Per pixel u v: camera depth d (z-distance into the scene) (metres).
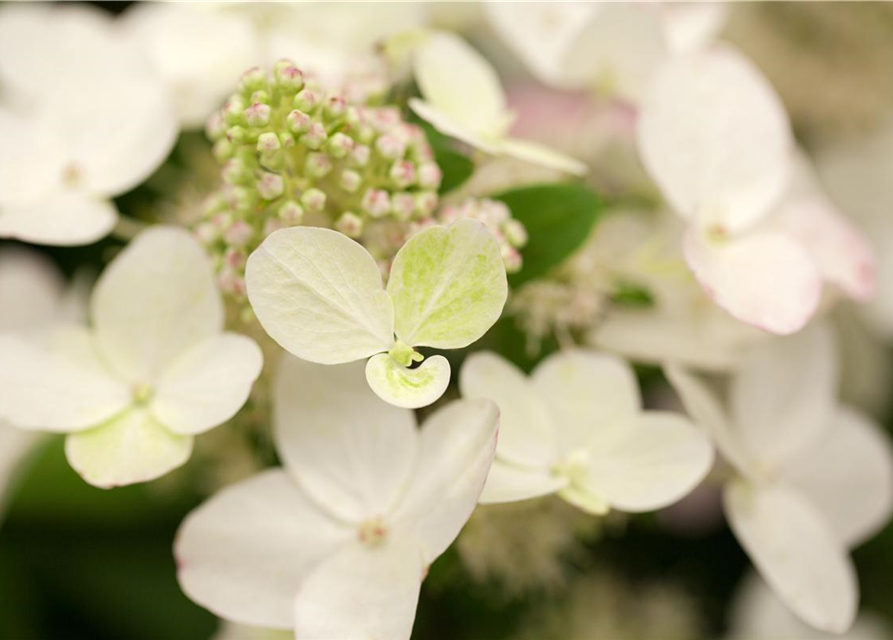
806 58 0.36
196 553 0.26
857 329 0.35
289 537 0.26
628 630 0.33
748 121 0.28
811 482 0.30
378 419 0.26
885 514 0.30
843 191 0.36
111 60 0.29
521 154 0.27
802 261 0.28
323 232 0.25
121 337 0.27
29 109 0.30
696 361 0.29
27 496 0.31
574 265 0.29
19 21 0.30
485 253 0.25
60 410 0.26
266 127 0.25
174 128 0.29
